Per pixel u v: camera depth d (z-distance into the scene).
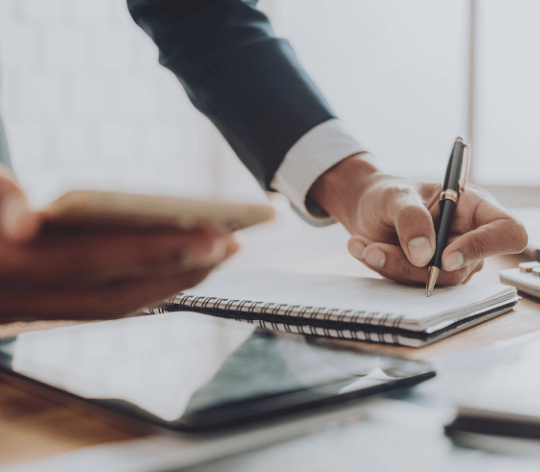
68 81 1.29
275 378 0.26
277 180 0.69
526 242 0.53
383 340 0.38
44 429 0.22
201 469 0.18
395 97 1.91
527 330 0.42
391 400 0.25
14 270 0.18
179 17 0.71
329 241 1.49
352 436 0.21
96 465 0.18
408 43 1.92
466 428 0.21
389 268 0.52
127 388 0.24
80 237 0.17
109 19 1.33
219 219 0.17
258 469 0.18
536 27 1.98
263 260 0.99
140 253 0.18
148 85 1.40
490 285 0.52
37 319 0.23
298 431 0.21
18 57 1.23
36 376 0.26
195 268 0.20
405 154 1.94
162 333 0.35
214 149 1.49
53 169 1.28
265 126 0.67
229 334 0.34
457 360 0.32
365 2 1.87
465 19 1.98
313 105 0.67
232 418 0.21
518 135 1.99
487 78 1.99
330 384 0.25
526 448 0.20
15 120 1.23
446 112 1.97
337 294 0.47
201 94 0.71
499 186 1.93
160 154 1.42
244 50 0.68
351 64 1.86
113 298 0.21
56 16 1.27
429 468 0.18
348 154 0.65
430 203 0.59
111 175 1.36
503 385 0.24
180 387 0.24
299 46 1.79
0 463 0.19
